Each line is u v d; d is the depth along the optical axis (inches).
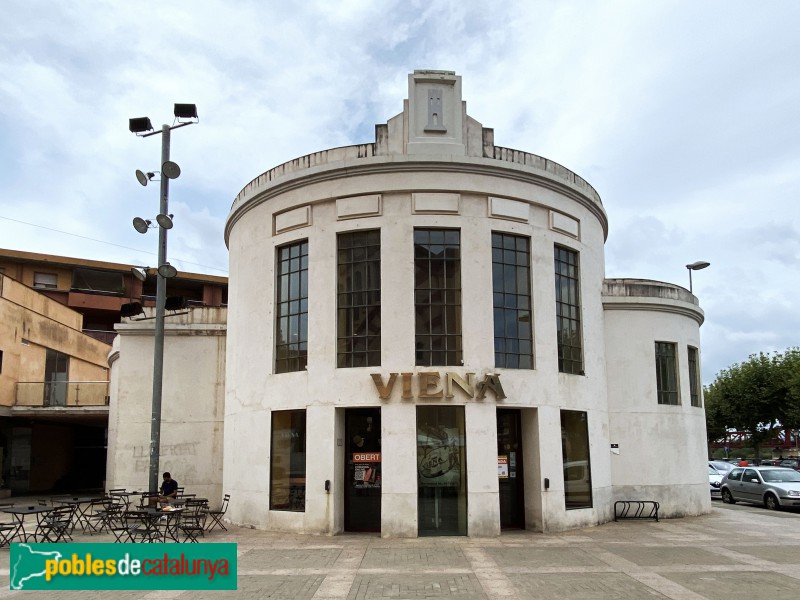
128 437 813.2
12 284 1171.9
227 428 695.1
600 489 665.0
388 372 582.9
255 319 664.4
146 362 829.8
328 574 423.2
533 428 610.9
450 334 596.7
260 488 626.5
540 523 593.3
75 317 1480.1
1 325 1126.4
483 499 568.4
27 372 1222.9
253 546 524.7
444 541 544.4
